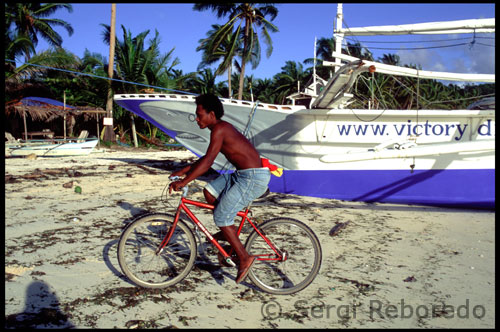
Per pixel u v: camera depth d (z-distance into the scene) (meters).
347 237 5.00
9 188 7.96
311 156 7.56
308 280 3.35
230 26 26.77
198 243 4.59
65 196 7.26
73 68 25.16
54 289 3.29
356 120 7.30
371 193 7.40
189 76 29.61
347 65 5.50
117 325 2.77
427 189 7.20
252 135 7.73
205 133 8.02
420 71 6.89
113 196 7.31
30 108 20.00
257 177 3.09
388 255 4.35
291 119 7.46
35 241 4.54
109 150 21.56
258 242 3.44
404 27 7.97
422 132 7.18
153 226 3.45
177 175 3.26
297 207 6.68
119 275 3.62
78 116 25.98
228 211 3.14
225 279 3.63
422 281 3.65
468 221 5.98
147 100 8.06
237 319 2.91
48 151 15.91
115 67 26.39
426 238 5.02
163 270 3.70
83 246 4.39
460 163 7.07
